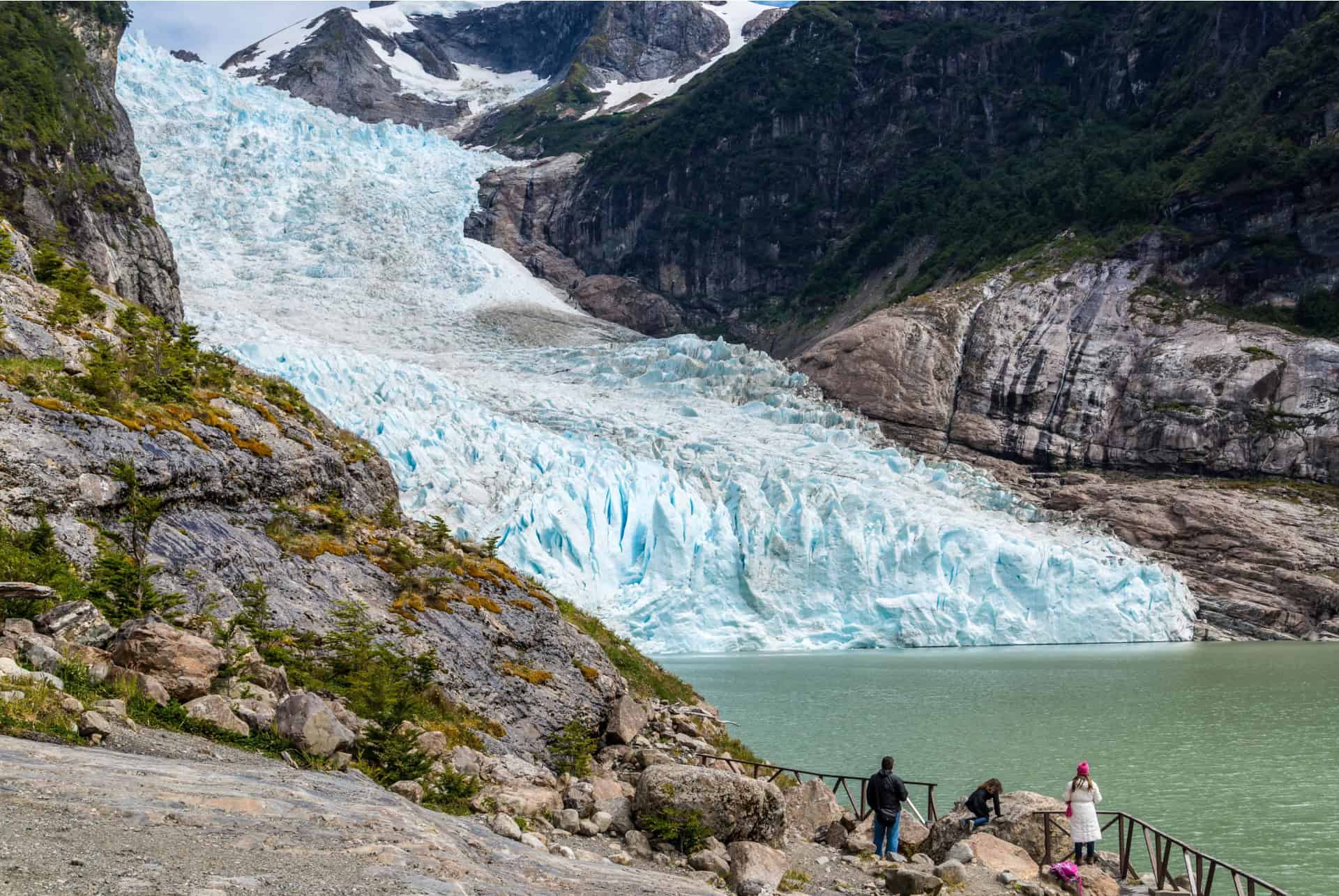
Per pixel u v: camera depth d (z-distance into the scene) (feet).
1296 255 319.88
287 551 54.03
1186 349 310.86
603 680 63.87
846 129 511.40
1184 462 296.51
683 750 69.21
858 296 437.58
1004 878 49.93
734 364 308.60
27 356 52.21
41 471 44.21
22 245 64.75
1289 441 287.07
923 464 265.34
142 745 33.01
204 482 52.54
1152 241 342.64
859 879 48.55
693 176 515.50
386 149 526.16
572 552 219.00
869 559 225.76
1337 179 318.86
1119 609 224.12
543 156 619.26
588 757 57.82
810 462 255.91
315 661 47.85
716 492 240.32
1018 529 239.71
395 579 58.44
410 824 30.25
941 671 172.04
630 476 234.58
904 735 109.29
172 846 23.22
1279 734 108.06
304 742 38.45
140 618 39.93
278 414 64.59
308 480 61.41
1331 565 243.19
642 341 406.21
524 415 270.05
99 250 256.73
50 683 33.60
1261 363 296.71
